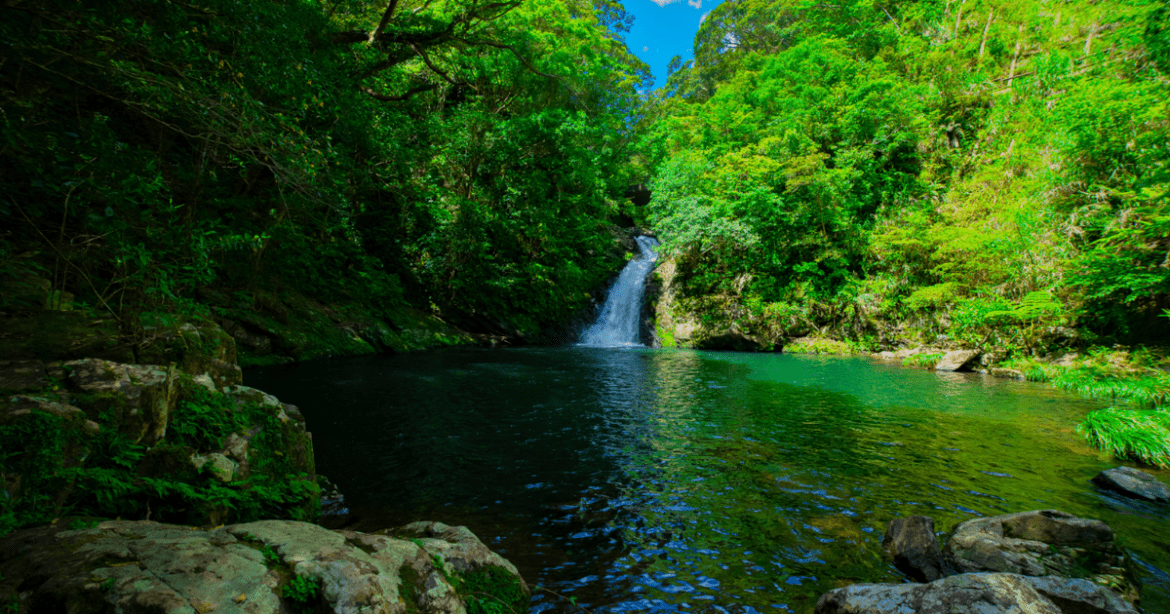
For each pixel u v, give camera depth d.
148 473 2.80
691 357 17.70
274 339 11.91
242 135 4.17
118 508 2.53
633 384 11.23
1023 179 17.59
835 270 22.25
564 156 22.02
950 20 29.00
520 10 20.02
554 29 22.55
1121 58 16.05
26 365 3.01
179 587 1.67
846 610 2.72
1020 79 21.42
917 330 18.66
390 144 15.98
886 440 6.74
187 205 7.80
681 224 23.38
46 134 3.89
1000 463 5.80
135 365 3.35
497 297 21.81
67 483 2.41
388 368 12.06
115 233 3.91
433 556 2.69
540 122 19.53
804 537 3.92
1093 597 2.57
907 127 23.14
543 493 4.78
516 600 2.79
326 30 12.27
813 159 21.97
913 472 5.46
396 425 7.08
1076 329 14.36
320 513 3.88
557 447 6.28
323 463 5.45
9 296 3.93
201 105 4.00
